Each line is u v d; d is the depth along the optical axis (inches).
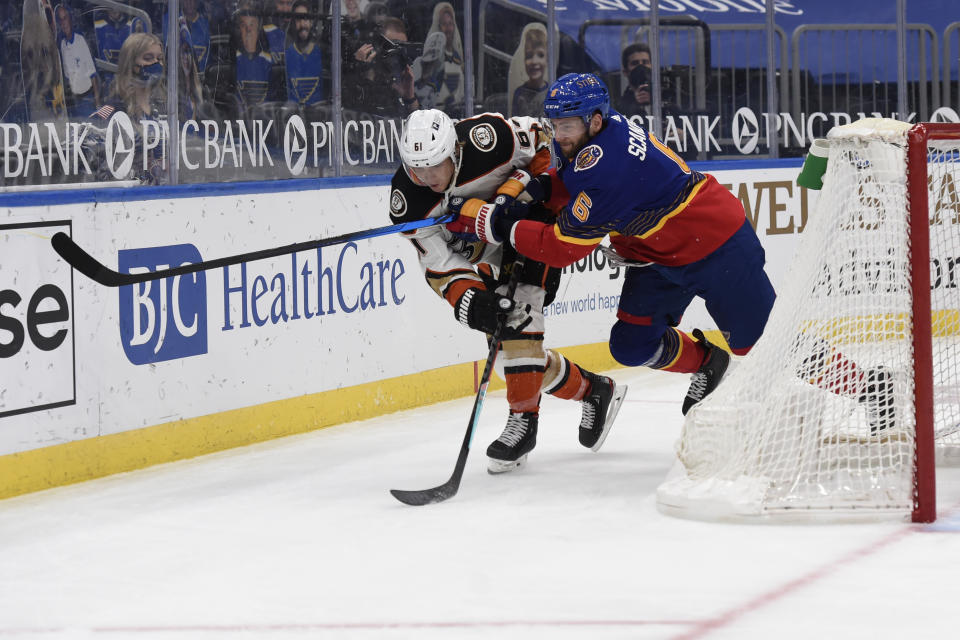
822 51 973.2
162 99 613.0
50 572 381.1
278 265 631.8
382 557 382.6
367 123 733.9
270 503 474.3
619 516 428.5
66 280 521.0
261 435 622.2
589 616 314.3
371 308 689.0
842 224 431.2
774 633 296.0
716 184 490.3
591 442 543.2
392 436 624.7
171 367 572.7
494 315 479.2
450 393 743.7
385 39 739.4
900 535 385.4
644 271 514.3
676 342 537.3
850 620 303.3
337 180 666.8
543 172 498.6
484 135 485.4
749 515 405.1
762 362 432.5
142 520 451.2
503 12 814.5
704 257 483.8
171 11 613.0
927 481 397.7
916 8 995.9
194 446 585.6
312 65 698.2
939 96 1007.0
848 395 425.7
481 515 438.3
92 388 533.6
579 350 828.0
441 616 319.0
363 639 303.0
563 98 446.9
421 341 722.8
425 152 458.0
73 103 572.1
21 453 503.5
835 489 409.1
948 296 537.0
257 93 667.4
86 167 579.8
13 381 498.9
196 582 362.0
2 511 474.6
